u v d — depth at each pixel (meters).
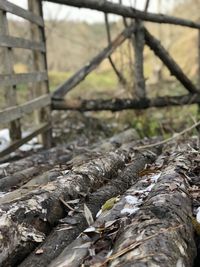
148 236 0.58
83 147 1.66
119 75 2.76
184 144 1.42
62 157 1.51
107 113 3.46
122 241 0.60
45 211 0.78
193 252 0.64
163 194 0.74
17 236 0.70
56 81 5.90
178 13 7.89
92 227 0.71
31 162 1.44
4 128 2.31
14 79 1.54
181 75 2.71
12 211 0.72
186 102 2.68
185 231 0.65
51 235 0.75
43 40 2.05
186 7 7.85
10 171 1.32
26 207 0.75
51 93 2.24
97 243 0.64
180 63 7.62
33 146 2.02
